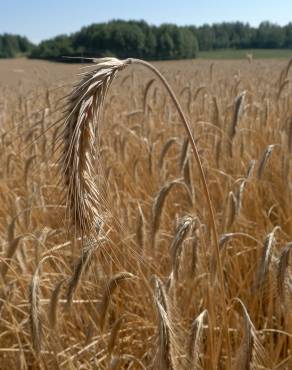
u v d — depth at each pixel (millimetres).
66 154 1768
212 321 2805
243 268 4086
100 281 3189
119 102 9383
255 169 5086
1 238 4219
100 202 1990
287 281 2482
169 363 1837
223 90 9703
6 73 34594
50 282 3449
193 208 3697
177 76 12055
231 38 63094
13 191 5273
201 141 5930
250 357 2023
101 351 2996
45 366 2764
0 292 3285
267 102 5879
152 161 4965
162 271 3896
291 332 2885
